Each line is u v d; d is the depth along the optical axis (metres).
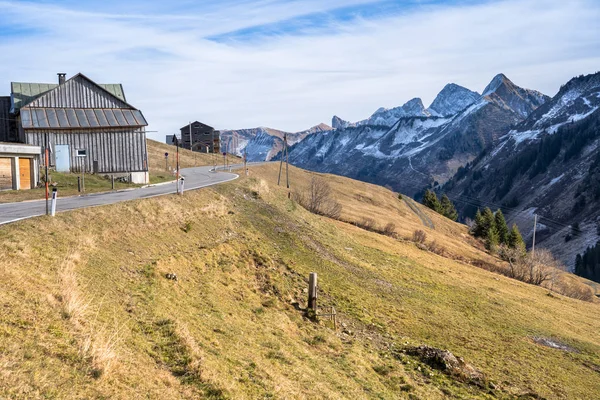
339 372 16.52
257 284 23.83
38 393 7.86
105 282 14.77
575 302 53.19
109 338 10.63
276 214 39.53
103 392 8.80
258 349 15.45
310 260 32.38
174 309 15.31
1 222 17.78
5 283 11.48
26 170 35.06
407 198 146.25
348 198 108.94
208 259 22.98
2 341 8.85
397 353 21.31
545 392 20.73
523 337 29.70
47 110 44.00
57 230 17.75
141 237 21.34
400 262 44.53
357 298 28.33
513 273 69.06
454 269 52.12
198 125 135.12
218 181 45.72
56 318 10.73
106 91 46.72
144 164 46.78
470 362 22.67
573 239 190.00
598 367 26.48
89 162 44.53
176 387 10.41
